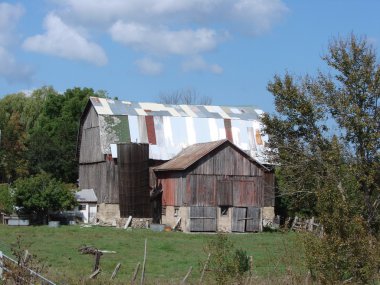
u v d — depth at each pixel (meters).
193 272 40.41
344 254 25.62
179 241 61.66
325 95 54.00
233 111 93.25
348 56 51.53
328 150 52.38
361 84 50.84
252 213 77.50
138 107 88.25
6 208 77.25
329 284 25.44
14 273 21.17
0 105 124.44
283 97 56.88
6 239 56.25
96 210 84.62
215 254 28.66
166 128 86.06
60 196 76.94
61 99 119.44
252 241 62.34
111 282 31.69
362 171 46.75
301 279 28.25
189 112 90.06
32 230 66.44
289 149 56.94
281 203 83.19
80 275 33.69
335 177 45.16
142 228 76.38
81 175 91.19
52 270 35.25
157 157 82.62
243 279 28.58
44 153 103.38
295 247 28.23
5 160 104.25
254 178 78.12
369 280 26.14
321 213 26.52
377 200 45.44
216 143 77.25
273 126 58.03
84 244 54.12
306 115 55.72
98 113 84.44
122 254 49.72
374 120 50.22
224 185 76.62
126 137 83.81
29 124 122.56
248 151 87.50
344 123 49.97
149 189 78.94
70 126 110.06
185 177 75.25
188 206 74.62
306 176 55.47
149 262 45.44
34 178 77.44
